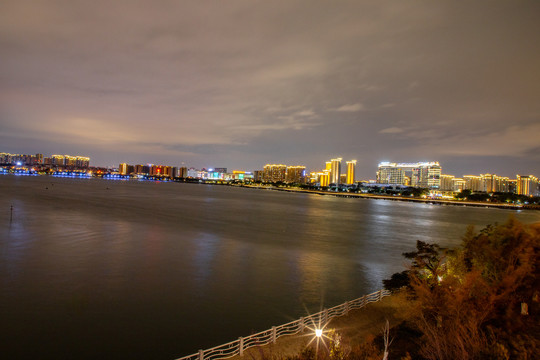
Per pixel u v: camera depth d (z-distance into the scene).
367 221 107.62
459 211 186.38
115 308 28.36
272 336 19.23
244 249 53.12
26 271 36.72
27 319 25.77
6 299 29.16
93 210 95.00
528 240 20.30
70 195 145.88
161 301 30.27
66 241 52.59
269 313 28.52
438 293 18.48
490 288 17.66
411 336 18.16
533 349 11.91
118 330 24.69
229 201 168.25
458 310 15.62
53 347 22.16
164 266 41.12
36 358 20.95
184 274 38.28
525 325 16.06
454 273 21.22
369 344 14.02
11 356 21.03
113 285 33.62
